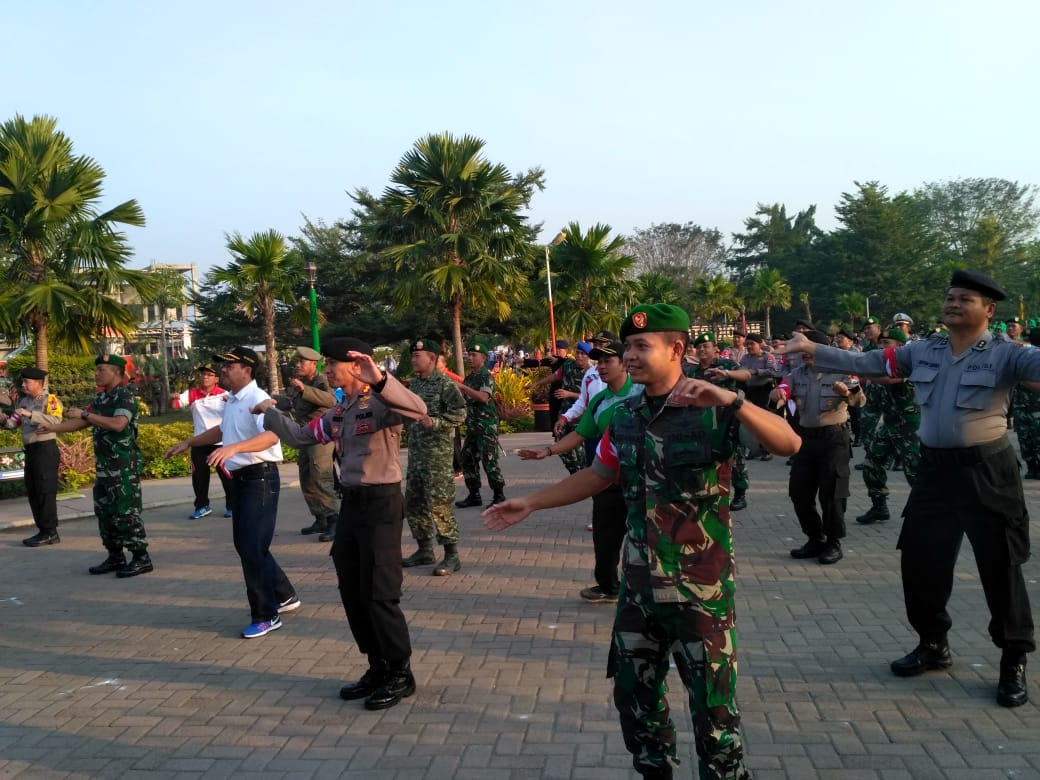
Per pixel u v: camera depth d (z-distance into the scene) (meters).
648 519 2.98
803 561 7.30
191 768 3.94
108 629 6.26
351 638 5.82
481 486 12.20
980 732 3.98
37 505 9.38
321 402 8.71
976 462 4.30
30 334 17.08
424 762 3.89
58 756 4.12
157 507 11.53
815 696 4.46
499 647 5.42
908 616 4.68
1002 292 4.23
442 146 21.77
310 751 4.06
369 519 4.55
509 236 22.59
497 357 26.81
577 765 3.80
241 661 5.42
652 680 3.08
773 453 2.83
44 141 16.22
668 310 2.99
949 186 91.69
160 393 33.00
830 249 70.44
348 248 39.38
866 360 4.66
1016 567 4.27
